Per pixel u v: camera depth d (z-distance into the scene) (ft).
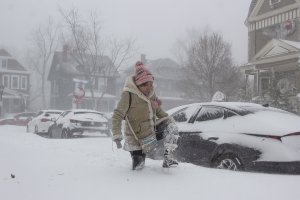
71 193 14.65
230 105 23.77
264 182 16.57
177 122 25.77
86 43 126.11
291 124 21.97
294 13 81.10
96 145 33.81
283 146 20.54
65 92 192.24
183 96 133.08
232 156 21.84
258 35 90.38
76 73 190.08
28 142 36.73
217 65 106.32
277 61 75.00
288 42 73.82
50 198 14.11
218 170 18.78
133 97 17.07
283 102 60.44
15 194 14.64
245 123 22.16
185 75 121.39
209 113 24.30
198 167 19.33
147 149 17.26
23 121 113.39
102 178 16.74
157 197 14.20
